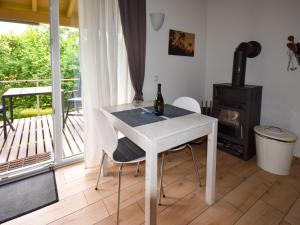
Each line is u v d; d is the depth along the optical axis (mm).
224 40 3197
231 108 2654
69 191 1960
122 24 2324
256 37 2801
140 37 2500
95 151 2379
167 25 2893
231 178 2191
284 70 2578
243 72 2604
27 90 3764
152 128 1492
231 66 3154
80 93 2371
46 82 4496
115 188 2016
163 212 1688
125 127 1624
